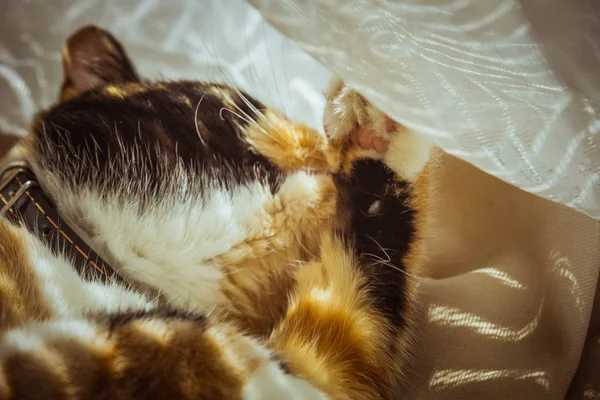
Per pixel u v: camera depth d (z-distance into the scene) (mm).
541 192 239
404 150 283
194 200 285
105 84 317
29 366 219
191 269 278
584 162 232
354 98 278
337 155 288
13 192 275
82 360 223
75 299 252
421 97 234
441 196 314
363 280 284
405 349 284
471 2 227
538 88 230
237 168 293
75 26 334
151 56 338
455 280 297
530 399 267
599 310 284
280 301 286
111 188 282
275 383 239
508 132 233
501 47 229
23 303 246
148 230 277
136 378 222
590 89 228
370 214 289
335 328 274
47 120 293
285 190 289
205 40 340
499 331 280
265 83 327
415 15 228
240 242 284
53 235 266
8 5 333
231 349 239
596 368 274
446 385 277
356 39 233
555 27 227
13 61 329
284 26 239
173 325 236
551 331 274
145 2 342
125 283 264
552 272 276
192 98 302
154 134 293
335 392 258
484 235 310
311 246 291
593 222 271
